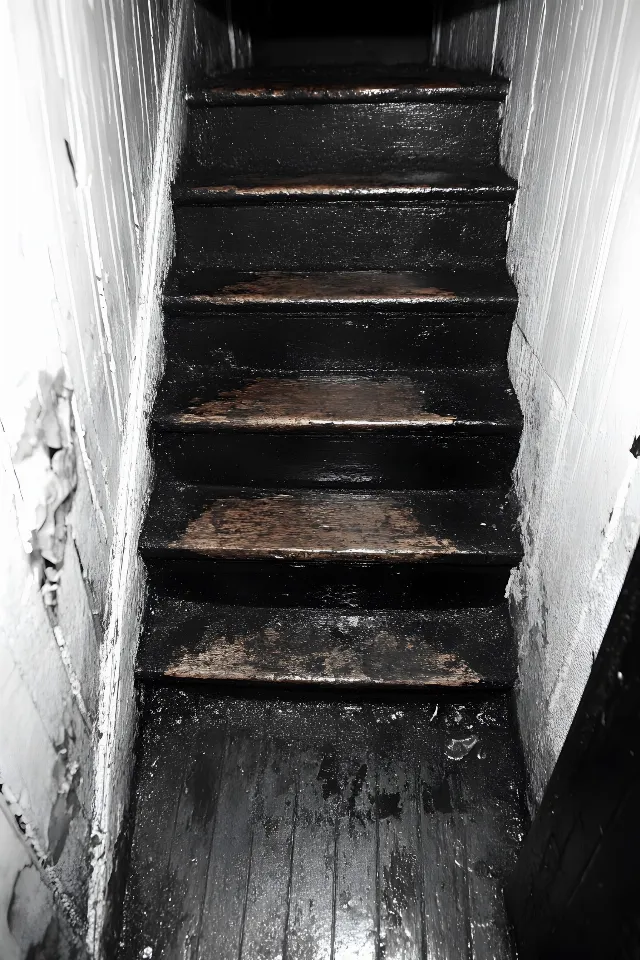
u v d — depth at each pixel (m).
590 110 1.25
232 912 1.38
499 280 1.80
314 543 1.63
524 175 1.70
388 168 1.97
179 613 1.74
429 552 1.61
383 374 1.86
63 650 1.12
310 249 1.90
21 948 0.97
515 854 1.46
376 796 1.55
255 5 3.08
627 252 1.07
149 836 1.49
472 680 1.62
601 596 1.13
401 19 3.20
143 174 1.64
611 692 0.87
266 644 1.68
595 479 1.17
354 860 1.45
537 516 1.51
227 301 1.75
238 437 1.72
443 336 1.81
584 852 0.97
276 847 1.47
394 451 1.73
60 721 1.11
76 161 1.18
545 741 1.41
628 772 0.82
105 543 1.36
